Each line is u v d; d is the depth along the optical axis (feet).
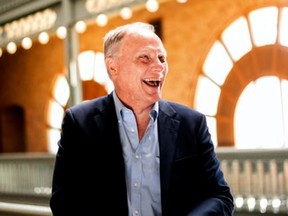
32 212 8.63
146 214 6.31
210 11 30.35
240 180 18.07
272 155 17.11
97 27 36.42
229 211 6.27
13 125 44.78
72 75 23.88
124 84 6.21
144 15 33.94
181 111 6.58
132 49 6.09
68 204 6.24
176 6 32.19
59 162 6.43
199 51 31.14
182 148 6.33
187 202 6.32
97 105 6.59
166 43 32.86
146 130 6.32
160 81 6.22
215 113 30.17
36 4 24.89
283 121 26.48
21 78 43.50
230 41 29.35
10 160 28.71
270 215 16.28
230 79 29.37
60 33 24.43
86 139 6.34
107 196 6.20
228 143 29.27
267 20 27.40
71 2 23.39
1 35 27.76
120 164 6.26
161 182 6.16
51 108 41.73
